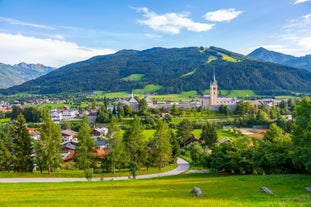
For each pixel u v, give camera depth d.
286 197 33.66
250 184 45.75
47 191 43.69
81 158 83.06
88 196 37.03
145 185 50.78
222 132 167.50
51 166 81.19
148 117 196.12
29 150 85.81
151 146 103.25
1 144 91.50
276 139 76.69
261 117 183.88
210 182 51.91
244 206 29.00
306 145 54.88
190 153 128.62
